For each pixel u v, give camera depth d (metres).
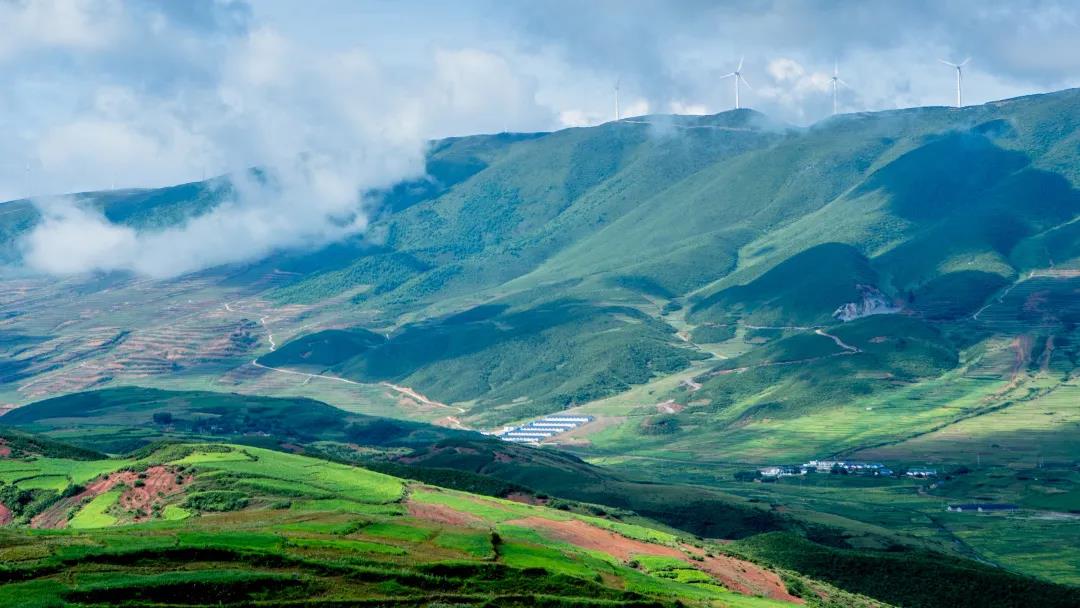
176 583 143.50
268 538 169.12
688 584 191.38
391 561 164.75
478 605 154.00
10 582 141.38
